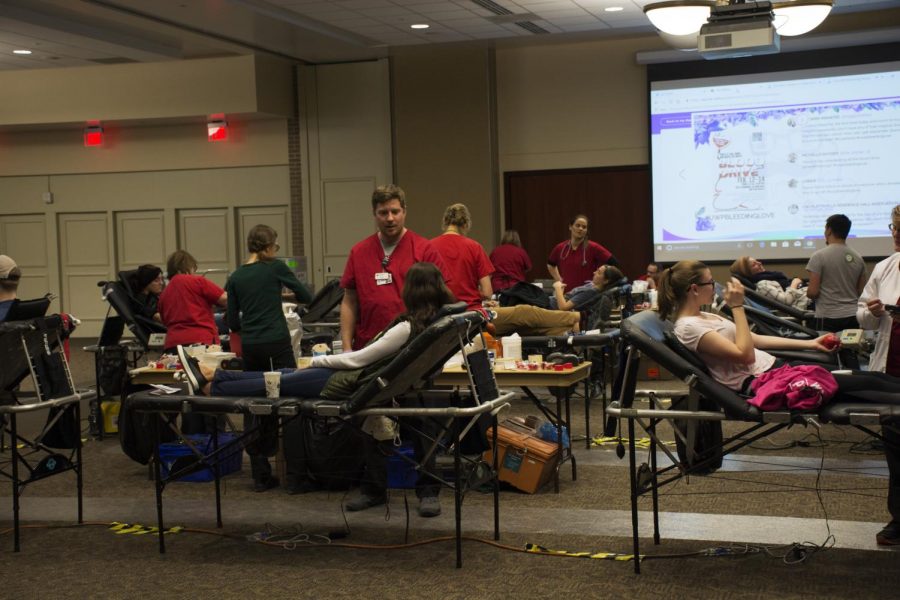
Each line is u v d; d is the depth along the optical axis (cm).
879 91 1133
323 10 1036
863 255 1153
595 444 628
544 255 1291
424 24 1113
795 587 349
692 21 798
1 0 980
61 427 468
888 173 1138
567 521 450
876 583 351
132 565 407
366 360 407
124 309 708
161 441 573
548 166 1280
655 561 387
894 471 389
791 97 1162
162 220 1414
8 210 1451
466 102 1288
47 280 1451
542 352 639
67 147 1425
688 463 384
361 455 516
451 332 381
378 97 1324
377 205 481
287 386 425
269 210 1388
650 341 366
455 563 394
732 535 417
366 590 366
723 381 372
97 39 1122
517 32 1173
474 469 427
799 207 1168
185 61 1284
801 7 780
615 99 1248
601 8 1051
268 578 385
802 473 527
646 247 1250
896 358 470
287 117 1351
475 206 1292
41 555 425
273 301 567
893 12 1132
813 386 338
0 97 1331
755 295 725
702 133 1197
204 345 625
